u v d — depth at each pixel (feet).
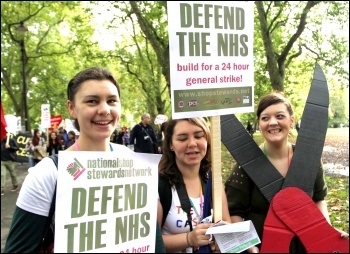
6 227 19.65
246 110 7.27
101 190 5.57
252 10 7.18
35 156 34.14
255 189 7.64
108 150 6.10
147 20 48.73
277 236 6.50
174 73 6.51
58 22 83.56
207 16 6.73
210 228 6.36
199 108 6.75
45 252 5.41
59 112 100.89
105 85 5.70
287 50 42.22
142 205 5.96
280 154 7.95
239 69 7.14
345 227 13.48
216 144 6.96
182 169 7.47
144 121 35.24
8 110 112.98
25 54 79.92
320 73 7.95
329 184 20.25
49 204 5.26
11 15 75.15
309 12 40.45
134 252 5.77
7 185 34.37
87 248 5.36
